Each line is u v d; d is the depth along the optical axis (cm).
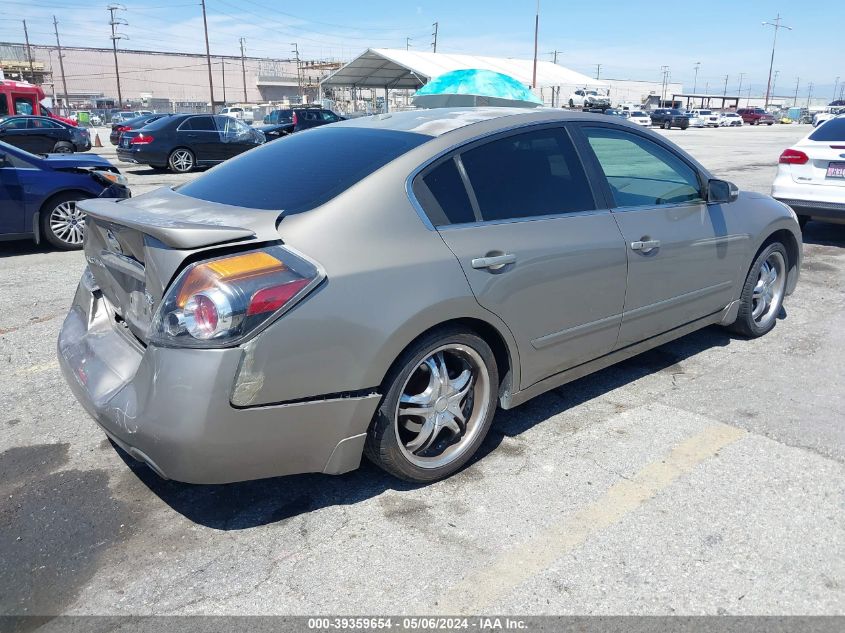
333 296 252
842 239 828
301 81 11481
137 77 10569
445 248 284
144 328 269
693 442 339
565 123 352
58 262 743
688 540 264
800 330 504
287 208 273
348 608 233
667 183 397
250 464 253
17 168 764
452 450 310
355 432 271
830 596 235
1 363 448
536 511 285
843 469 312
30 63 9056
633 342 380
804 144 766
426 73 3809
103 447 342
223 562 257
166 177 1692
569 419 366
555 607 232
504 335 307
